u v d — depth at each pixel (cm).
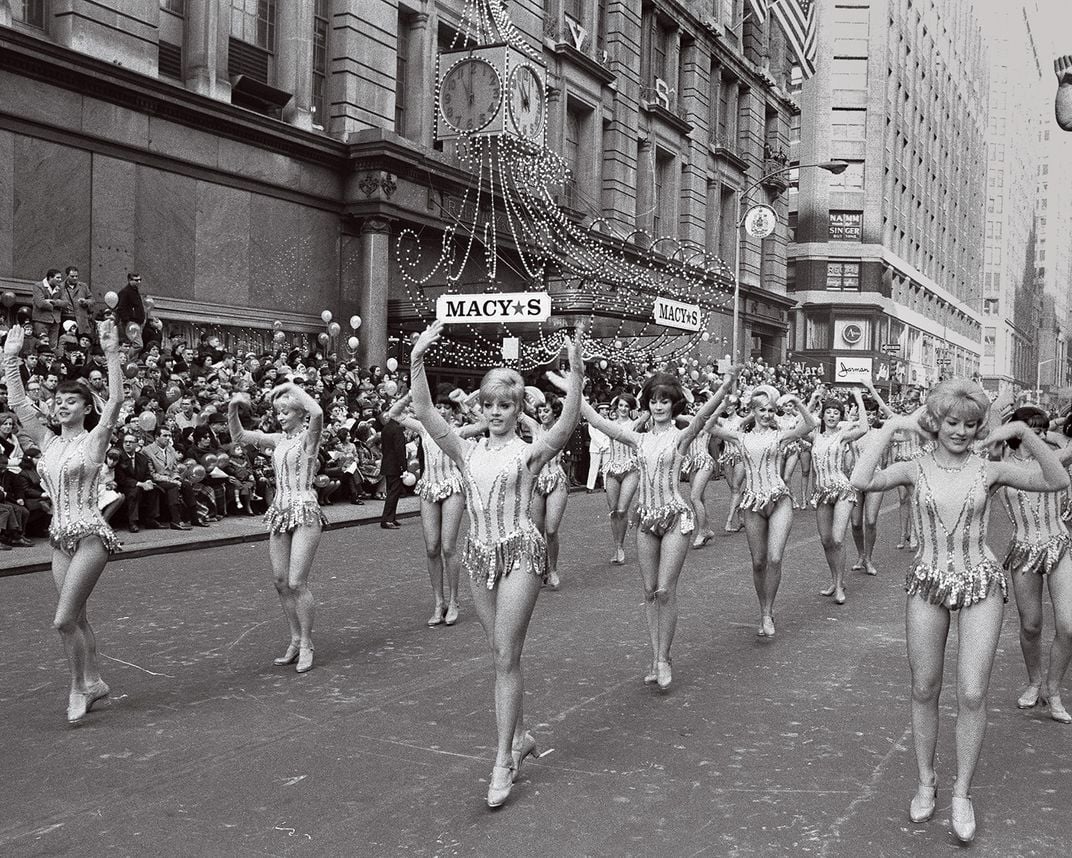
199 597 966
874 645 810
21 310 1462
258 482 1573
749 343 4556
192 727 588
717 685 687
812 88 6444
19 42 1606
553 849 429
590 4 3322
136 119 1834
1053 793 498
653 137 3672
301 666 711
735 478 1526
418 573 1129
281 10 2202
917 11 7456
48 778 508
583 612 931
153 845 432
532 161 2664
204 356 1738
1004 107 11312
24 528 1232
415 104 2548
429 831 446
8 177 1636
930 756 465
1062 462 625
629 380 2722
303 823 455
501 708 488
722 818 462
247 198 2086
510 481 500
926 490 464
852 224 6469
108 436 611
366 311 2322
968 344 9625
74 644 599
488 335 2400
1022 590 640
